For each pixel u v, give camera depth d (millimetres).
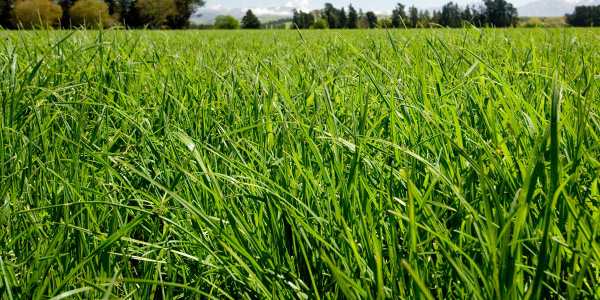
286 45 6496
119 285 1237
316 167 1575
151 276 1236
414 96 1981
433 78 2443
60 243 1133
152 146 1675
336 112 2137
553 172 901
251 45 6613
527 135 1535
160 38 7016
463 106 1866
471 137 1640
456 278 1060
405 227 1267
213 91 2555
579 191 1129
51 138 2055
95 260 1233
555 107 873
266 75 2979
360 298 971
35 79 2725
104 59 3227
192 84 2768
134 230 1529
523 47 4246
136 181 1717
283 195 1343
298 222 1161
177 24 63750
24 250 1307
